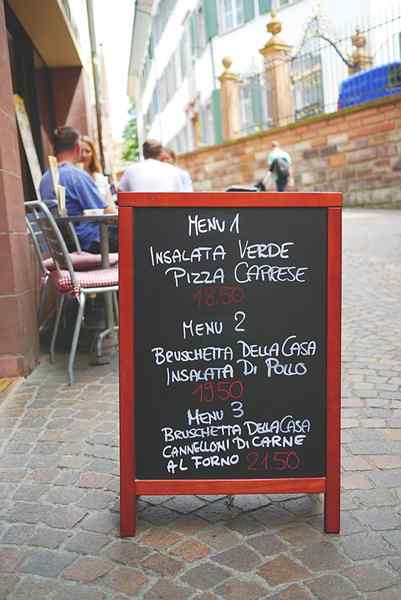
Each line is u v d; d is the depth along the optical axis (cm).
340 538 221
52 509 246
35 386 391
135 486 225
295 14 1753
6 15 682
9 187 396
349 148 1453
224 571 205
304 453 229
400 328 485
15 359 405
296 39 1755
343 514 235
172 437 227
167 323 224
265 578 200
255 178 1719
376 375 385
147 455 227
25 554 217
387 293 608
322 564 206
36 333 444
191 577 202
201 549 217
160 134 3275
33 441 308
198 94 2333
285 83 1656
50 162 473
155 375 225
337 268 224
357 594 191
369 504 241
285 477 229
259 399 228
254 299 225
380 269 718
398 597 190
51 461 286
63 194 482
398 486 254
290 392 228
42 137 823
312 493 231
